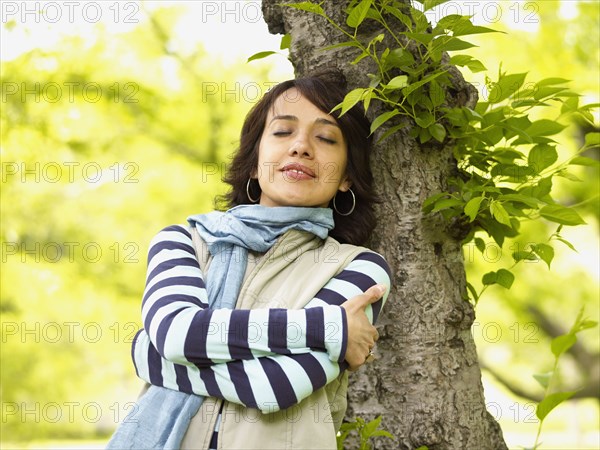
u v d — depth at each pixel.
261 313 1.33
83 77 4.91
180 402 1.36
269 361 1.31
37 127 4.82
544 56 4.76
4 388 5.84
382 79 1.62
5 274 5.27
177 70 5.26
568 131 5.04
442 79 1.64
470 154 1.81
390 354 1.74
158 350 1.34
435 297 1.73
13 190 5.17
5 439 5.99
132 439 1.35
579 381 6.59
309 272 1.47
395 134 1.73
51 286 5.32
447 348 1.74
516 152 1.82
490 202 1.68
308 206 1.54
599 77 4.80
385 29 1.74
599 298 5.85
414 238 1.73
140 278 5.43
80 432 8.75
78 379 5.94
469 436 1.72
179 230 1.55
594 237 5.55
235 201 1.70
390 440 1.72
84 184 5.27
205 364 1.33
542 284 5.83
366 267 1.48
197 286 1.41
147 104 5.14
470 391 1.75
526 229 5.26
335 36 1.78
